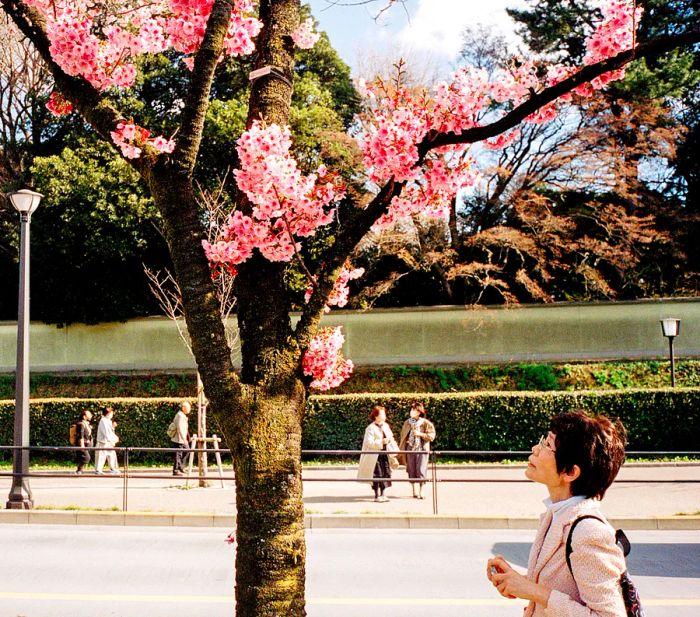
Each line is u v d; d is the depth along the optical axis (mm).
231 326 21906
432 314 23688
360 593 8000
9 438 21391
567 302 23359
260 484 3137
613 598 2303
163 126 23578
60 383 23797
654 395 19859
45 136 27250
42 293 24578
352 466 18938
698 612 7105
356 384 22859
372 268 24234
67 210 22531
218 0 3621
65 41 3914
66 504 13727
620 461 2588
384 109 4523
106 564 9398
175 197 3398
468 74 4508
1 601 7695
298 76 26469
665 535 11312
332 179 4379
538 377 22312
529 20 24062
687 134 24578
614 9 4426
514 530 11836
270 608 3033
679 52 23734
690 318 23078
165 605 7547
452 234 22859
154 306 25172
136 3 5527
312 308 3490
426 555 9922
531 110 3941
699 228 24344
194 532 11680
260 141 3746
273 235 3844
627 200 23578
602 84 4742
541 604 2365
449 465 18469
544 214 22562
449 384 22531
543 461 2615
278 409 3242
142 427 20875
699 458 19219
